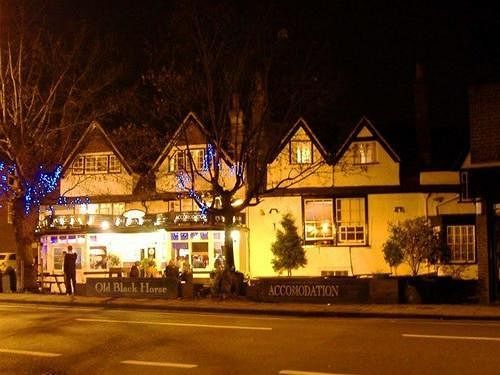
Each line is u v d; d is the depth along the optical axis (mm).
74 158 39156
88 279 26875
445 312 18938
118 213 38625
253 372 11125
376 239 34312
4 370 11906
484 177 22547
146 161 38094
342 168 34781
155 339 14969
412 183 34125
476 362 11484
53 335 15891
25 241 30328
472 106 23219
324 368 11281
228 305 22172
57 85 29484
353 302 22297
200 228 33969
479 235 22594
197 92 27281
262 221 35500
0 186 33094
